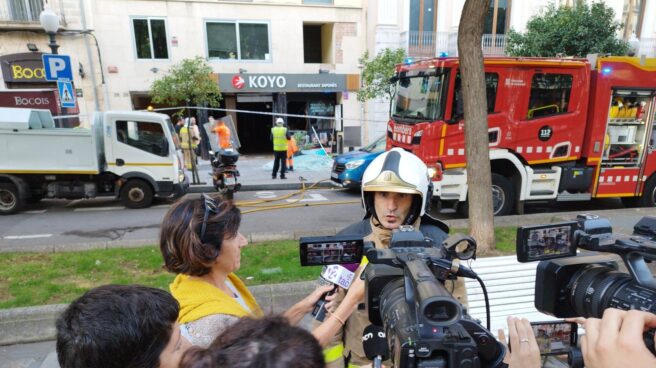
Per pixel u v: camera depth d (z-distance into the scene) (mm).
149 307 1007
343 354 1612
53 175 8047
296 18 16281
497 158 6598
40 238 6453
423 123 6500
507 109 6488
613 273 1064
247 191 10266
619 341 711
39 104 10523
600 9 12609
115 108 15109
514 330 1135
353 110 17297
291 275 4258
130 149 8094
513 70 6398
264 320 827
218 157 9195
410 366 840
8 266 4660
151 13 14898
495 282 3191
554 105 6715
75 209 8445
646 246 967
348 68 17031
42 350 3275
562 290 1164
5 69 14055
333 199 9117
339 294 1623
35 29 13875
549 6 13938
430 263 1097
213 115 16703
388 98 16344
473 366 825
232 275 1804
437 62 6449
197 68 14305
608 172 7090
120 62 14883
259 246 5254
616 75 6699
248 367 675
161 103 15586
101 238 6430
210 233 1379
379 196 1693
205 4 15359
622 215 6184
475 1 4234
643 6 16875
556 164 6965
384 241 1737
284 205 8508
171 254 1395
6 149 7680
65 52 14281
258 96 17031
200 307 1314
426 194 1694
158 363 999
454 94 6406
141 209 8352
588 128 6945
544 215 6273
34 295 3893
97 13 14320
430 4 16188
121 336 932
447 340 839
